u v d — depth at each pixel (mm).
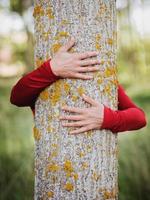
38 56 2332
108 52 2279
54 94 2260
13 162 5113
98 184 2285
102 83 2262
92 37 2244
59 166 2273
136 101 6457
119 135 5387
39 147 2332
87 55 2221
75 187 2262
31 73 2264
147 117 5746
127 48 6875
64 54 2215
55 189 2283
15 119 5875
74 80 2236
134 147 5148
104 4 2270
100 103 2262
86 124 2236
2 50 7684
